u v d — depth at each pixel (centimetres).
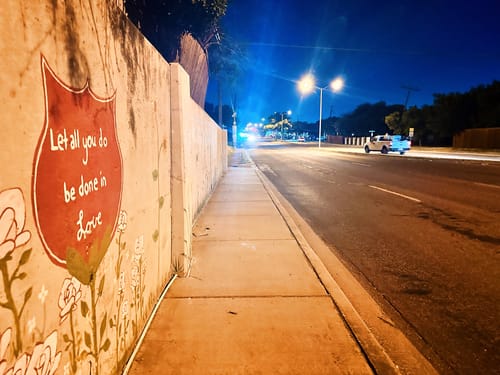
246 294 404
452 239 657
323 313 362
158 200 383
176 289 415
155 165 371
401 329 360
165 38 726
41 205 162
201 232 657
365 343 311
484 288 453
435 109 4959
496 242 637
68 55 186
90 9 212
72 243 190
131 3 609
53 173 172
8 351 140
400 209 925
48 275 168
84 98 204
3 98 138
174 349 300
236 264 497
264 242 596
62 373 180
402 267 525
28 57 152
